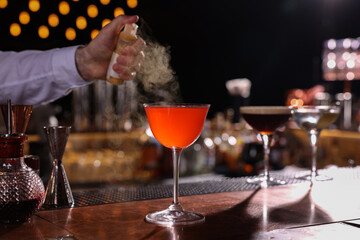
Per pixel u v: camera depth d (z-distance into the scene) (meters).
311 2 6.79
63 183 1.08
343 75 5.98
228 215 0.98
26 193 0.89
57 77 1.34
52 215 0.98
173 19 6.77
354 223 0.91
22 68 1.37
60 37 5.69
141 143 3.77
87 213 0.99
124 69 1.18
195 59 7.17
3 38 5.46
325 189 1.29
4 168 0.90
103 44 1.22
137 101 4.15
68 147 3.76
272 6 7.28
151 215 0.95
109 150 3.80
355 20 6.04
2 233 0.83
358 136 3.47
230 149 3.64
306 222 0.91
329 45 6.26
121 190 1.29
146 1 6.34
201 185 1.37
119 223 0.90
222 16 7.19
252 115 1.43
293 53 7.20
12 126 1.00
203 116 0.92
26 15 5.33
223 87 7.39
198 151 3.54
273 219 0.94
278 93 7.48
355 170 1.67
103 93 4.32
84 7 5.58
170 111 0.88
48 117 3.63
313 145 1.56
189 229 0.86
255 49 7.43
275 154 3.55
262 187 1.33
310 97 5.90
